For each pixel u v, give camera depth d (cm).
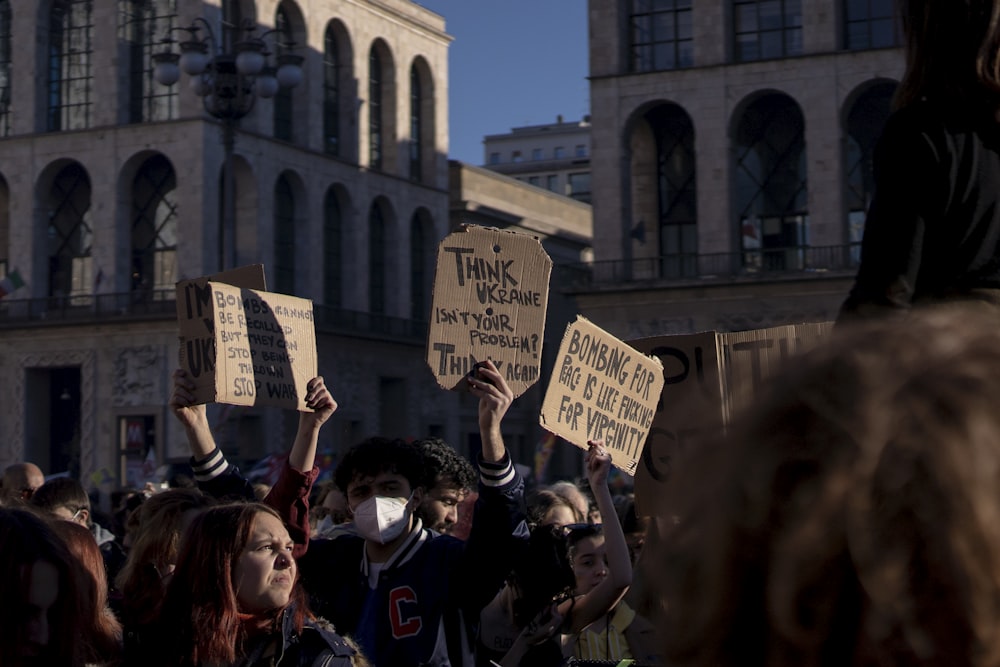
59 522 519
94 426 6028
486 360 560
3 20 6362
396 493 605
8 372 6216
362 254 6850
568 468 7900
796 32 5209
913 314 140
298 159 6469
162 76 3170
